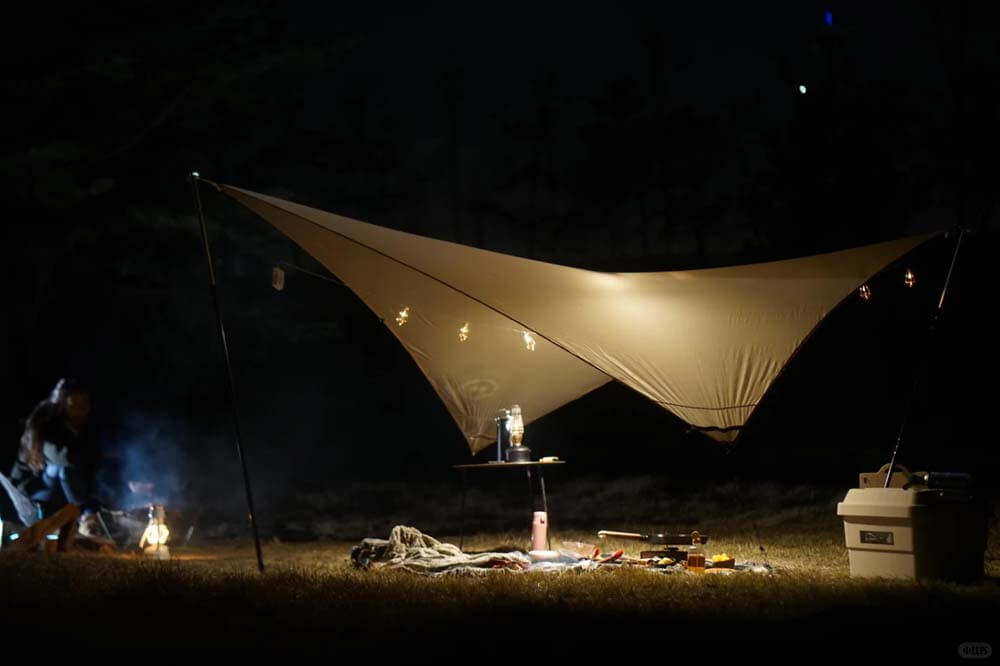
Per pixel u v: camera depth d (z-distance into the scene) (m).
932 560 6.39
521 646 4.45
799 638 4.62
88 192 14.83
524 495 16.22
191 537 11.01
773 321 7.82
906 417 7.06
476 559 7.29
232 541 10.56
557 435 21.70
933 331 7.26
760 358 7.79
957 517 6.44
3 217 15.06
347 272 8.53
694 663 4.18
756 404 7.79
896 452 7.02
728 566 7.19
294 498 16.05
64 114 15.30
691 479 16.95
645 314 7.98
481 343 9.38
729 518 12.59
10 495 9.02
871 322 22.12
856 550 6.75
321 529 12.03
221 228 16.62
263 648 4.44
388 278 8.60
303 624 4.96
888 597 5.71
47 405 9.16
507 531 11.40
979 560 6.51
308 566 7.76
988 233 21.36
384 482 18.59
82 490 9.14
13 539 8.66
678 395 7.85
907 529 6.44
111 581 6.41
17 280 16.28
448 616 5.17
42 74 14.87
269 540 10.74
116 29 14.99
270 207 7.57
